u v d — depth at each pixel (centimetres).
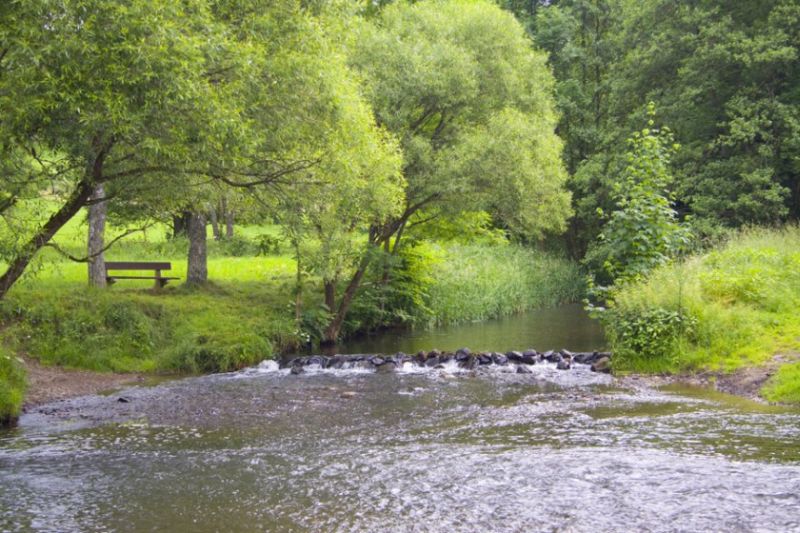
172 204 1488
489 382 1341
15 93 990
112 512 692
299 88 1264
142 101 1036
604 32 4409
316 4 1351
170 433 1025
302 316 2009
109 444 966
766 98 3039
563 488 695
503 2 4916
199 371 1625
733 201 3050
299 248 1823
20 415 1162
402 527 627
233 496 726
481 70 2130
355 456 855
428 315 2462
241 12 1248
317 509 679
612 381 1288
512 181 2016
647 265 1509
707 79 3184
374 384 1374
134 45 993
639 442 847
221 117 1091
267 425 1062
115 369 1600
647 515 623
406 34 2167
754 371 1191
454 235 2514
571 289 3366
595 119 4241
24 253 1220
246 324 1844
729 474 707
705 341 1326
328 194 1475
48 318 1642
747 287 1469
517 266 3170
